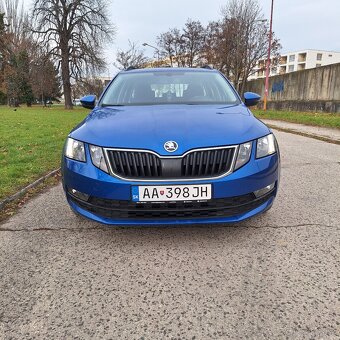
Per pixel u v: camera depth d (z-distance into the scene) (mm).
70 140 3102
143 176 2727
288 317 2082
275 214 3723
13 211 3912
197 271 2600
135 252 2914
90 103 4453
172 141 2752
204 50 41000
